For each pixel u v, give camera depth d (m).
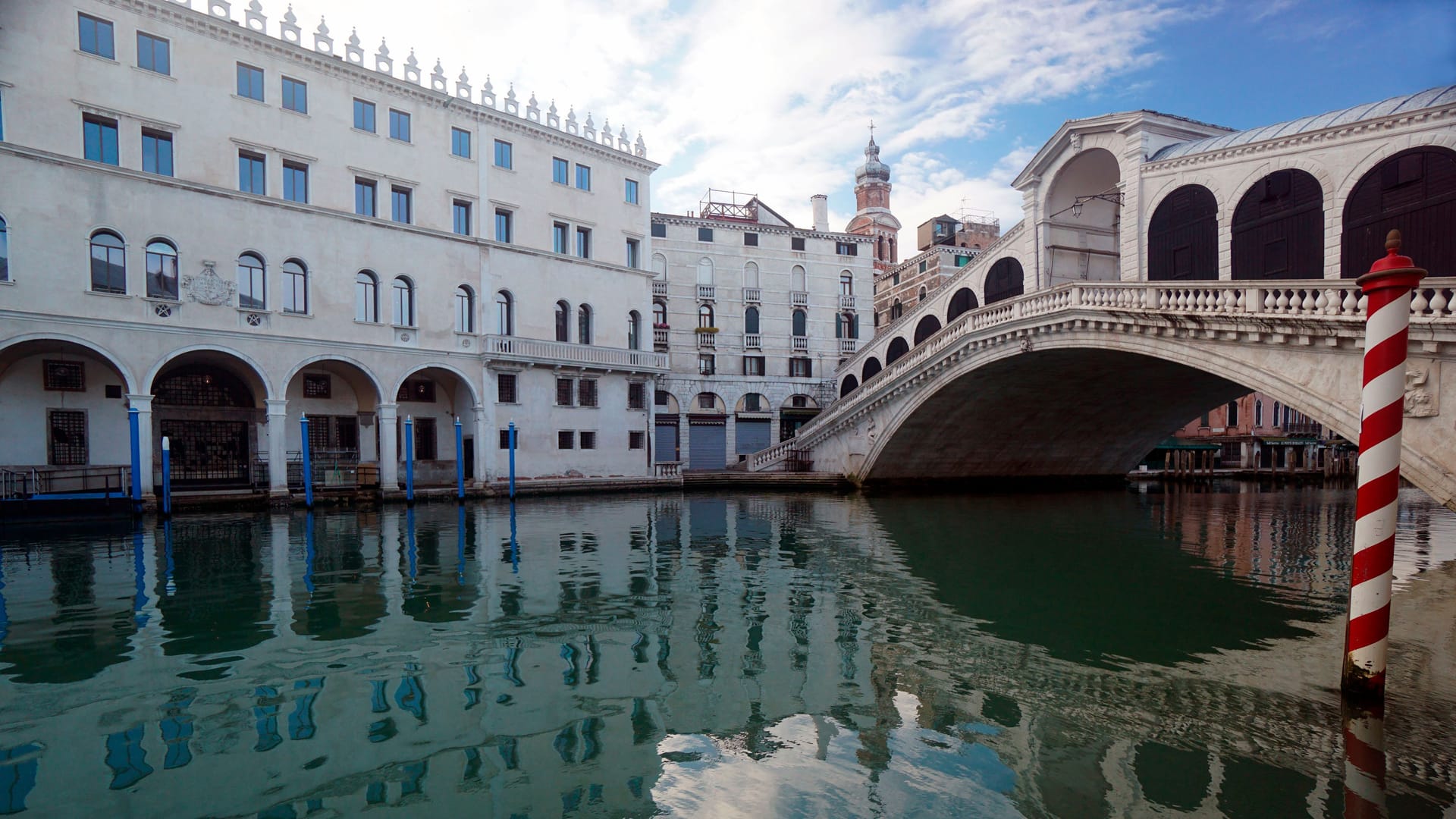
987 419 27.42
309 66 22.55
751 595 9.55
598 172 29.89
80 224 18.28
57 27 18.30
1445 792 4.33
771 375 37.94
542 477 27.25
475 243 25.95
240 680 6.20
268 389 21.20
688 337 36.56
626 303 30.58
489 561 12.04
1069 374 22.86
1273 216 16.30
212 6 20.78
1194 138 20.02
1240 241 17.02
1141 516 20.12
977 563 12.17
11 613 8.44
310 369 24.30
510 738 5.08
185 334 19.75
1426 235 13.53
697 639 7.47
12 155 17.45
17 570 11.24
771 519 19.08
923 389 25.25
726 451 37.12
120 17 19.22
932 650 7.15
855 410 29.00
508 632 7.70
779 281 38.31
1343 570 11.69
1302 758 4.77
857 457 29.39
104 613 8.48
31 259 17.62
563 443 28.02
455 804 4.19
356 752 4.85
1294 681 6.21
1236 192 17.09
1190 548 14.02
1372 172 14.42
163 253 19.64
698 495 27.31
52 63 18.19
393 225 23.88
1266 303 12.90
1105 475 34.03
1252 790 4.36
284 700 5.77
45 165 17.88
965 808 4.16
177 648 7.11
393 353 23.80
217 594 9.47
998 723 5.36
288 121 22.05
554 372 27.67
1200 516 20.48
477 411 25.69
